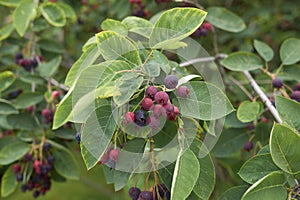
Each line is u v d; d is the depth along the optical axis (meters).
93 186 1.25
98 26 1.08
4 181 0.82
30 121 0.82
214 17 0.80
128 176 0.55
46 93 0.81
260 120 0.73
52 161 0.79
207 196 0.54
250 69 0.73
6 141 0.84
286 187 0.51
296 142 0.49
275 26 1.24
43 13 0.83
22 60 0.88
